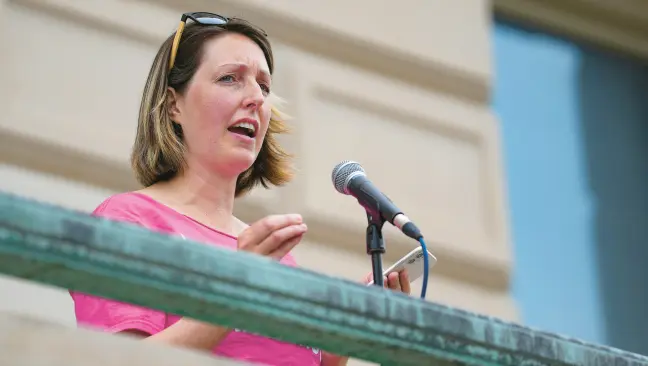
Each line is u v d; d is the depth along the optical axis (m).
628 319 14.50
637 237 14.97
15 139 11.38
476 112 14.15
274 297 4.41
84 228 4.14
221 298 4.34
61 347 4.03
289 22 13.23
